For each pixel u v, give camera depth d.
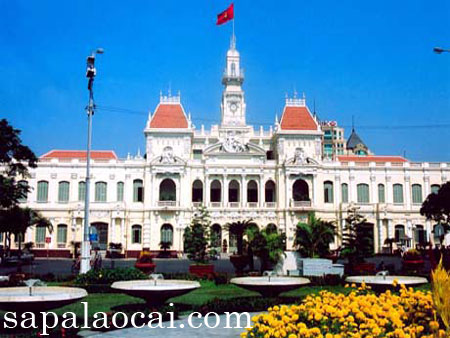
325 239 42.31
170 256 79.44
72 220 84.44
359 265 42.28
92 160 86.75
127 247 84.81
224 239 84.75
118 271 31.00
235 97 97.38
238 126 96.25
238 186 92.38
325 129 189.50
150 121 89.44
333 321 12.14
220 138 94.44
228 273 44.19
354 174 90.50
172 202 85.25
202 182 88.38
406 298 14.30
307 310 13.09
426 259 62.59
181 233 84.44
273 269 41.47
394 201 90.31
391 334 11.16
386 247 86.50
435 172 91.75
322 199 88.50
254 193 94.06
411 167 91.44
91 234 39.25
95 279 30.28
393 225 89.06
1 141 49.97
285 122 91.56
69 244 84.12
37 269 53.28
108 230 85.12
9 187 54.12
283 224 86.50
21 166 53.97
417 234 89.44
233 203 86.56
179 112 91.12
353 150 182.75
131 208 85.88
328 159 92.31
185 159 87.56
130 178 86.94
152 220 84.88
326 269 38.62
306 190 91.75
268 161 88.75
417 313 12.55
